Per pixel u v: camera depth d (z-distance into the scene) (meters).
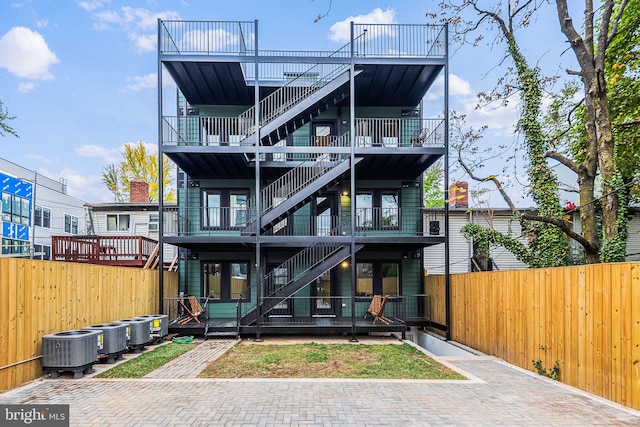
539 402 5.08
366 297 13.07
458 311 10.55
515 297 7.59
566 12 9.81
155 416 4.54
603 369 5.27
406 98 13.27
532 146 10.72
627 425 4.29
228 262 13.22
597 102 9.28
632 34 11.03
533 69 10.76
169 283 11.95
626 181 11.29
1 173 7.75
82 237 12.20
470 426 4.29
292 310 12.88
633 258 14.45
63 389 5.56
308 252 12.91
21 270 5.77
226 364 7.27
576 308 5.86
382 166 12.68
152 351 8.45
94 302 7.80
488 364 7.54
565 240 12.02
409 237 11.05
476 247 14.86
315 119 13.57
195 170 12.73
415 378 6.28
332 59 11.18
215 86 12.34
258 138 10.86
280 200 13.11
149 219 16.31
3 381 5.39
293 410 4.76
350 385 5.84
